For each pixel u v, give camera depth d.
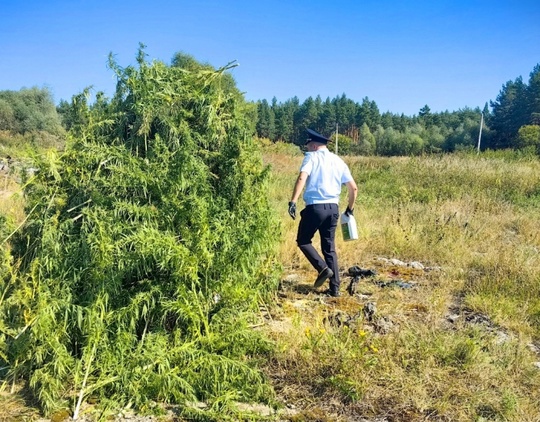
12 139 25.66
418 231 7.57
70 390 3.20
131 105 3.86
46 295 3.27
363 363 3.52
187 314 3.44
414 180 14.22
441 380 3.41
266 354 3.73
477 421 3.00
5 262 3.54
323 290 5.39
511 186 12.67
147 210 3.57
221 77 4.25
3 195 7.76
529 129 53.16
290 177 15.05
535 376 3.48
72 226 3.53
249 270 4.09
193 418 3.03
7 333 3.32
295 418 3.05
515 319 4.54
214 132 4.00
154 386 3.15
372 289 5.37
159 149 3.73
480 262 6.25
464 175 13.91
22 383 3.32
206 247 3.65
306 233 5.12
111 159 3.71
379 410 3.14
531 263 5.93
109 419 3.00
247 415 3.01
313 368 3.49
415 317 4.60
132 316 3.36
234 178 4.04
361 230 7.52
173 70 4.11
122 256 3.39
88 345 3.21
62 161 3.71
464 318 4.58
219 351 3.59
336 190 5.13
